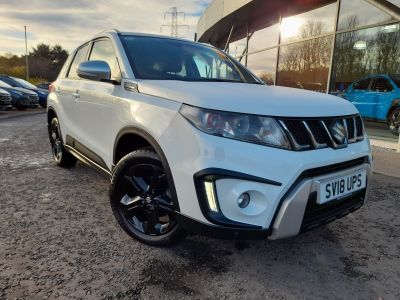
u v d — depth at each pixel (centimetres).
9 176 441
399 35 690
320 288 223
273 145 202
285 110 210
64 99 413
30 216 317
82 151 362
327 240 292
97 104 313
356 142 250
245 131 202
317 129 220
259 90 257
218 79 321
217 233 204
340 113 238
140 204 260
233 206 200
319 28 916
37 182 418
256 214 201
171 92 232
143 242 263
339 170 230
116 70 302
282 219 201
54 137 484
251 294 214
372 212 357
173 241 248
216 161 198
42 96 1867
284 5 1062
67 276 224
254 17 1247
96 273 229
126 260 246
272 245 278
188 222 214
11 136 795
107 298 204
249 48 1316
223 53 390
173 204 222
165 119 225
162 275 230
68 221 308
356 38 795
